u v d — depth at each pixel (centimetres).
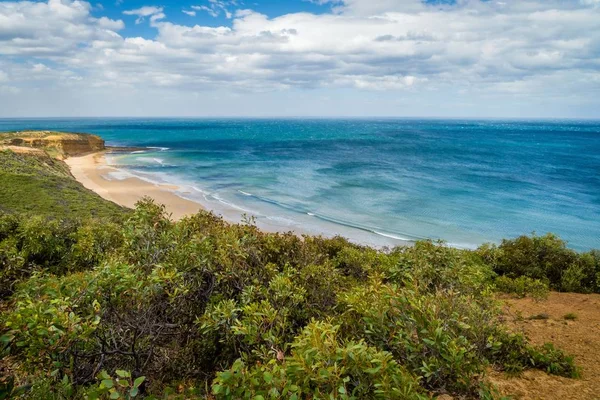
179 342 451
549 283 1059
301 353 291
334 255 930
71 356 358
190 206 3272
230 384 279
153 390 393
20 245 851
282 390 275
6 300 602
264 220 2872
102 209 2734
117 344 411
